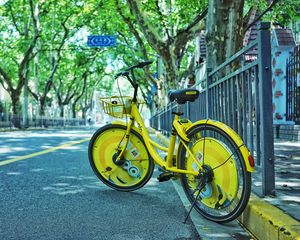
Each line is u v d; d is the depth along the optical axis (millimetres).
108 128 5172
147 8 16672
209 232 3506
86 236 3377
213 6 7238
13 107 30344
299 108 8828
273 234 2984
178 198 4816
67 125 51781
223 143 3723
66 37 30578
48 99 50812
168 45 16203
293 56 9219
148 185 5645
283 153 7277
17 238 3309
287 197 3822
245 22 12594
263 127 3871
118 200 4676
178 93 4172
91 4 23594
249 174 3488
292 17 13328
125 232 3492
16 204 4398
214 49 7242
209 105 6113
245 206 3514
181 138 4121
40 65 39906
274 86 11031
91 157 5301
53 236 3367
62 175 6285
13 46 30703
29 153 9461
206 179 3812
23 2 27594
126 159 5129
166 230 3564
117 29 28578
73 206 4359
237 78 4609
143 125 5000
